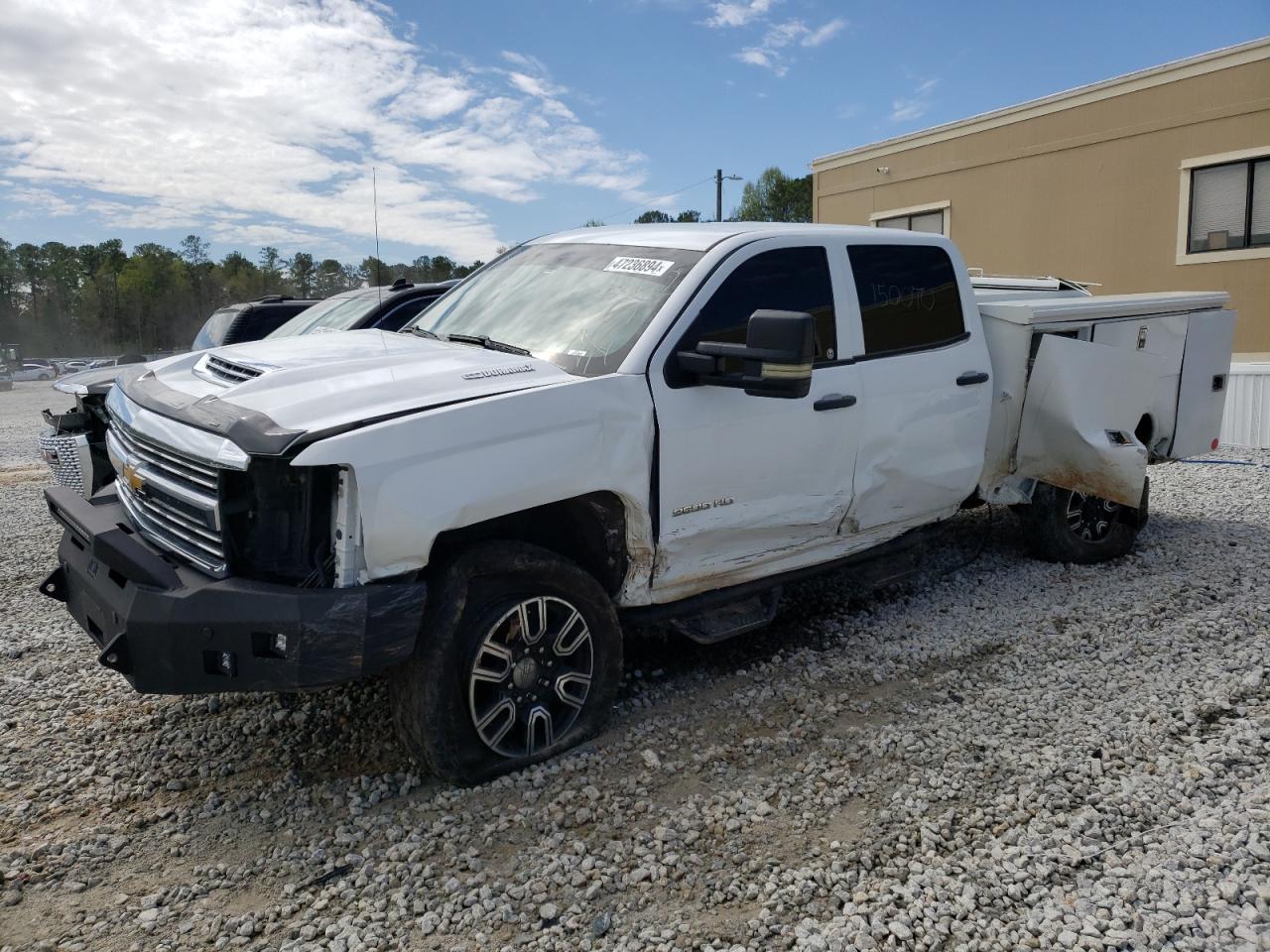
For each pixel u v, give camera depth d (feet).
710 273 13.20
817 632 16.30
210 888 9.47
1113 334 19.08
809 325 11.13
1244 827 9.91
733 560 13.79
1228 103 42.57
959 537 22.03
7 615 17.93
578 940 8.58
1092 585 18.35
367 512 9.89
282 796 11.23
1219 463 31.78
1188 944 8.26
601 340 12.76
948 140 54.75
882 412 15.06
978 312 17.48
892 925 8.57
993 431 18.04
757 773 11.54
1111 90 46.78
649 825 10.42
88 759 12.17
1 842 10.32
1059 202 49.73
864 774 11.40
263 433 9.81
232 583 10.00
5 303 365.81
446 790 11.16
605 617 12.16
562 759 11.84
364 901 9.16
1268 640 15.08
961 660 14.94
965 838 9.98
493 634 11.16
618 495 12.07
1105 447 17.97
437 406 10.68
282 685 9.74
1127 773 11.20
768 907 8.95
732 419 13.04
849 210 61.52
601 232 15.71
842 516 14.98
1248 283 42.96
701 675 14.56
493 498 10.75
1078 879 9.23
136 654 10.04
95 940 8.70
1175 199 45.03
